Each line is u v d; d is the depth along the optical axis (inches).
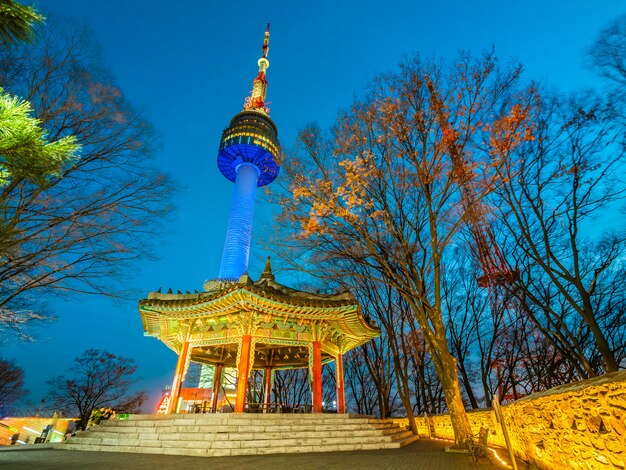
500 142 582.2
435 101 629.0
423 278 692.1
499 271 821.2
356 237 677.3
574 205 666.8
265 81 2837.1
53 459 483.8
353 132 699.4
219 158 2391.7
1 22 189.6
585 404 239.5
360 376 1505.9
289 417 672.4
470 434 564.4
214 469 402.9
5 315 447.8
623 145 635.5
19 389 1724.9
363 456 524.4
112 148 442.9
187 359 799.1
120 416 842.8
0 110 164.2
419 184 689.6
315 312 781.9
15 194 339.6
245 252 1983.3
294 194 661.3
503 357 1099.3
